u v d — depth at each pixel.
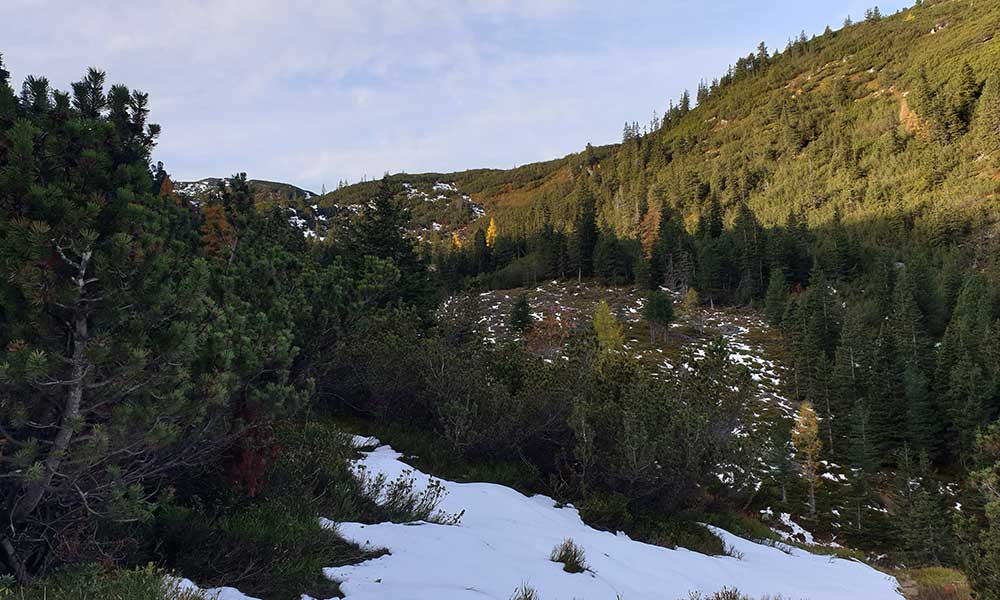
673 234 91.25
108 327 3.97
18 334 3.55
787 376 52.50
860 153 145.12
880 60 190.75
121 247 3.66
